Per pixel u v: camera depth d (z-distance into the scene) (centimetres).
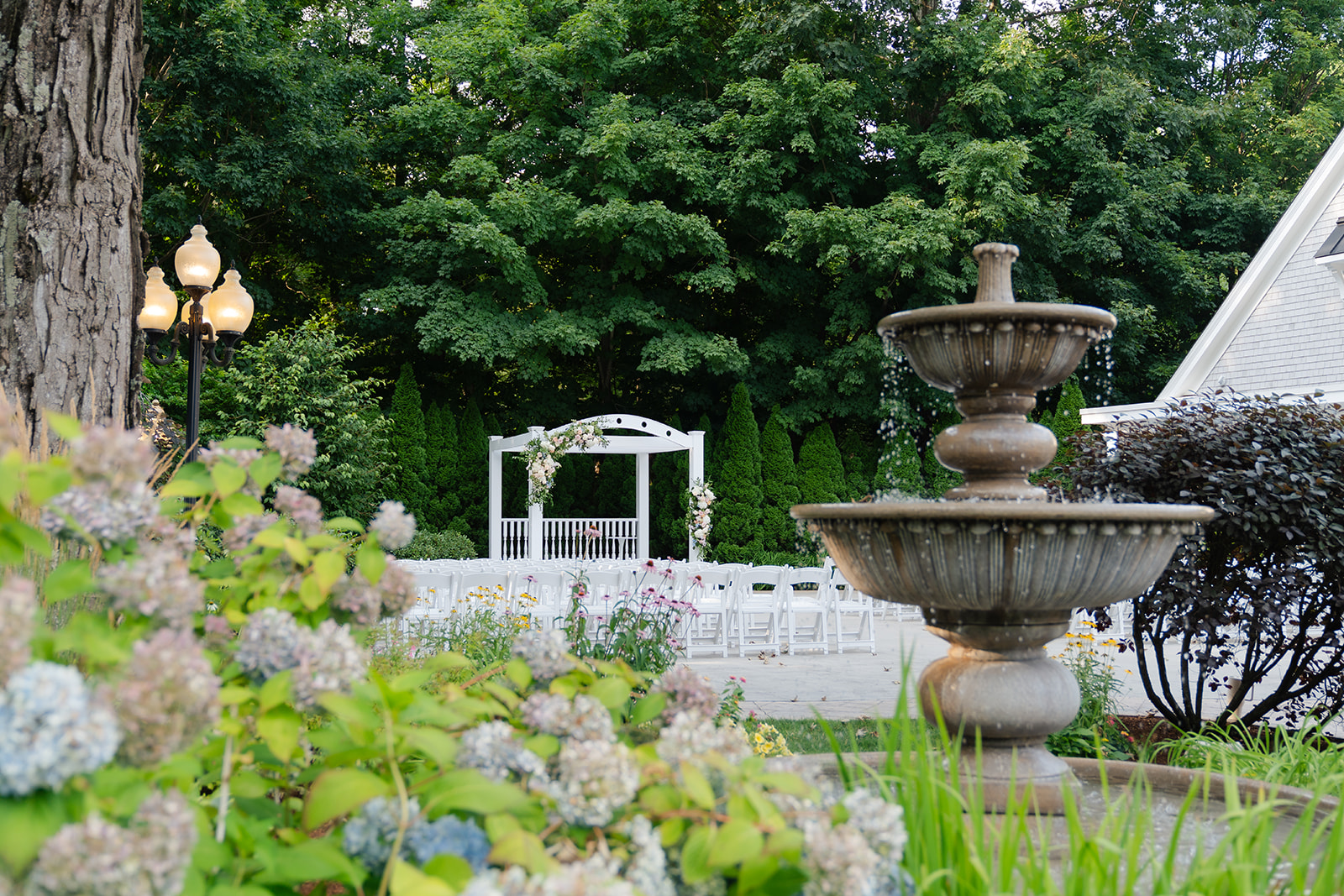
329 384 1566
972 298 1928
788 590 1072
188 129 1666
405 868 126
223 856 149
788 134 1914
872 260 1838
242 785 168
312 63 1858
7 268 364
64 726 116
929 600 319
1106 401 2059
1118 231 1958
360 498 1575
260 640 164
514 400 2133
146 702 126
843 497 2023
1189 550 495
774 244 1862
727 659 1034
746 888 143
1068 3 2166
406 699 170
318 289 2075
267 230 1948
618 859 146
